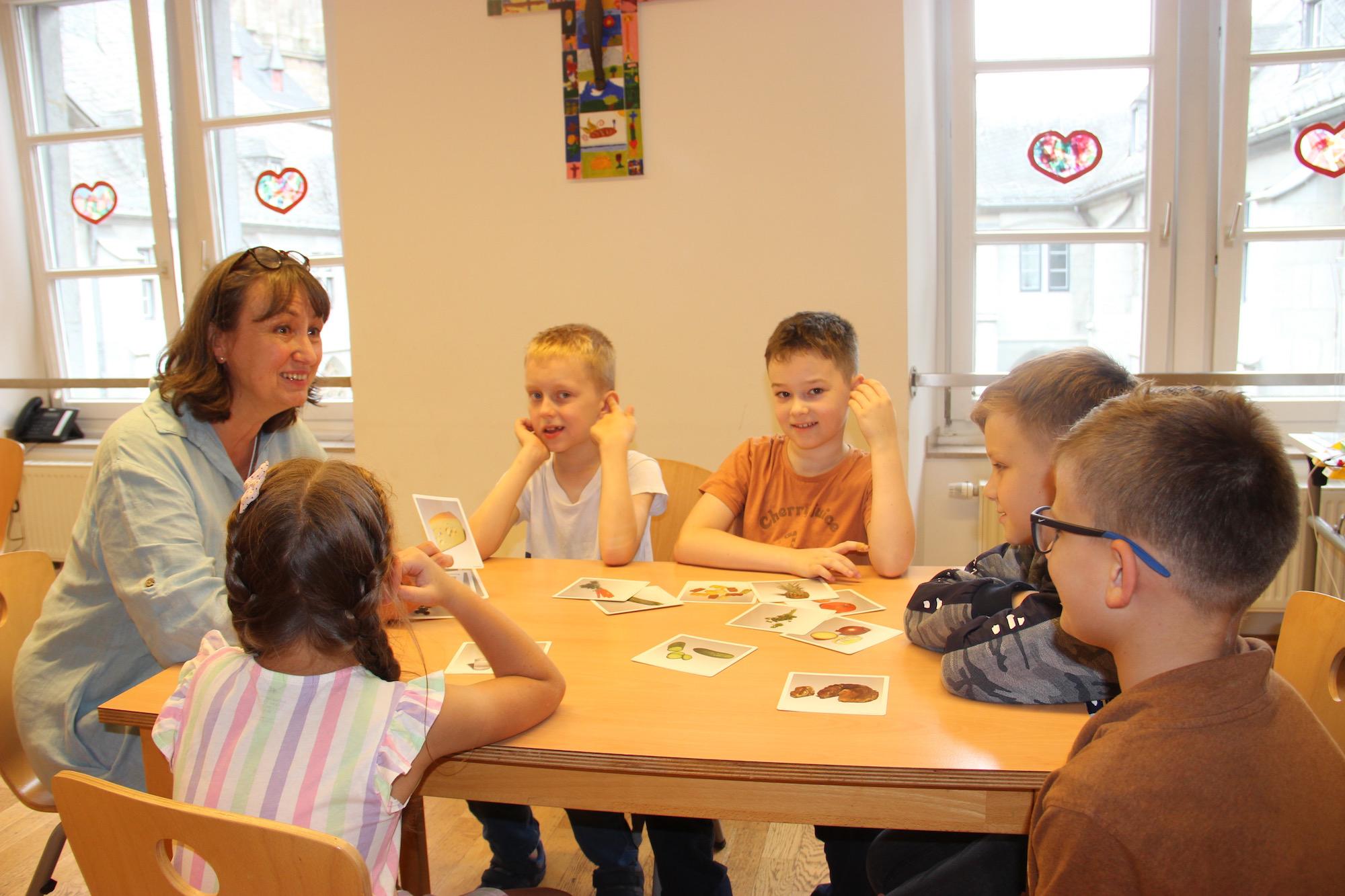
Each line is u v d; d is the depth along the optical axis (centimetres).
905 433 247
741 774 93
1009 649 102
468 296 271
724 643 126
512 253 266
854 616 137
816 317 179
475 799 106
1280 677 79
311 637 89
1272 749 71
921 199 263
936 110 288
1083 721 99
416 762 91
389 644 100
